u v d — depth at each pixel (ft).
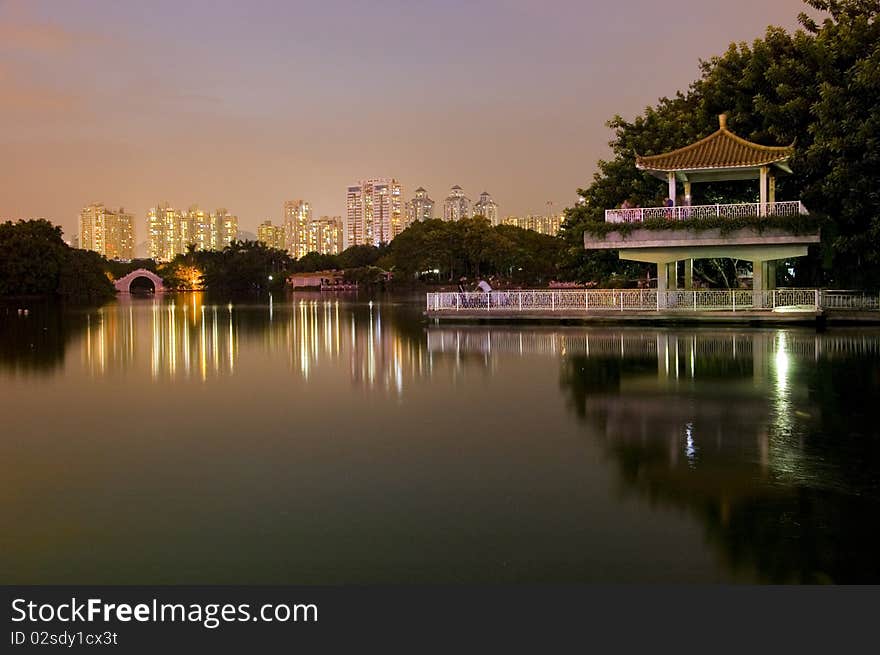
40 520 25.57
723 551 22.22
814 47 112.57
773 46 122.31
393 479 29.76
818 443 34.60
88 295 293.84
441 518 25.20
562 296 115.34
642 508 25.85
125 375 63.57
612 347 77.77
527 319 116.57
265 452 34.55
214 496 27.96
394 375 60.34
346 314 168.96
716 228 103.24
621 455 32.89
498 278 346.33
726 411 42.42
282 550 22.79
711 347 75.77
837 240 103.55
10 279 268.00
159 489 28.96
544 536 23.47
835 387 50.06
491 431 38.22
